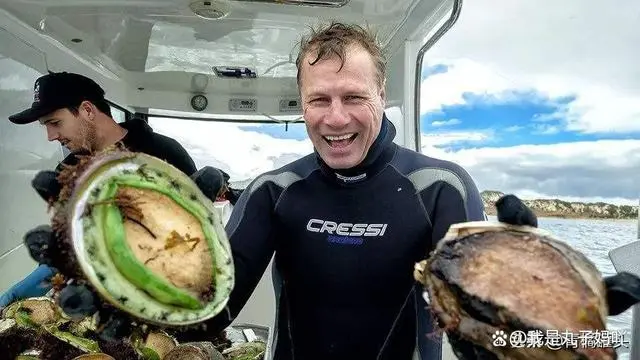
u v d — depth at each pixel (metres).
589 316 0.44
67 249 0.47
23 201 1.33
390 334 0.83
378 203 0.84
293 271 0.88
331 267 0.84
